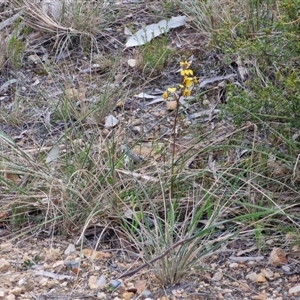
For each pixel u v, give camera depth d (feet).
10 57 20.76
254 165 15.05
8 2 22.74
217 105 17.90
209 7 20.06
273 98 14.46
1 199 15.29
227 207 14.05
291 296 12.16
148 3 22.56
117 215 14.32
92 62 20.62
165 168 15.25
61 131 18.01
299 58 15.02
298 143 14.58
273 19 18.07
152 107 18.48
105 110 18.16
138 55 20.01
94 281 12.76
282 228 13.66
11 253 13.82
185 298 12.14
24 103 19.21
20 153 16.03
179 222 14.30
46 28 21.70
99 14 22.02
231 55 18.85
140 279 12.71
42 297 12.34
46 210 14.84
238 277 12.78
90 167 15.49
